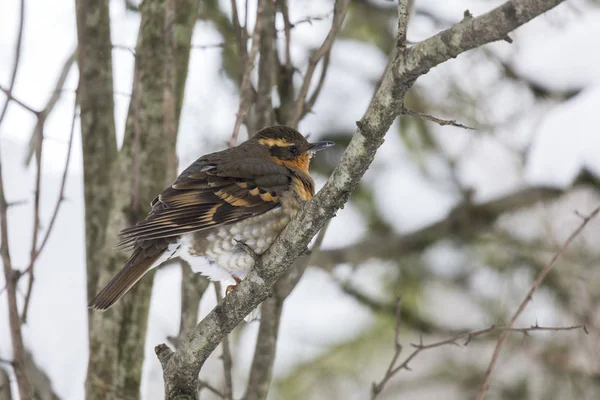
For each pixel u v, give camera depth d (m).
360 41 15.27
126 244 8.30
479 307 14.98
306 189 8.99
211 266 8.48
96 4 9.96
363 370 15.53
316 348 15.52
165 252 8.23
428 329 14.70
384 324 15.64
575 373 13.71
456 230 14.70
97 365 9.14
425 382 15.28
